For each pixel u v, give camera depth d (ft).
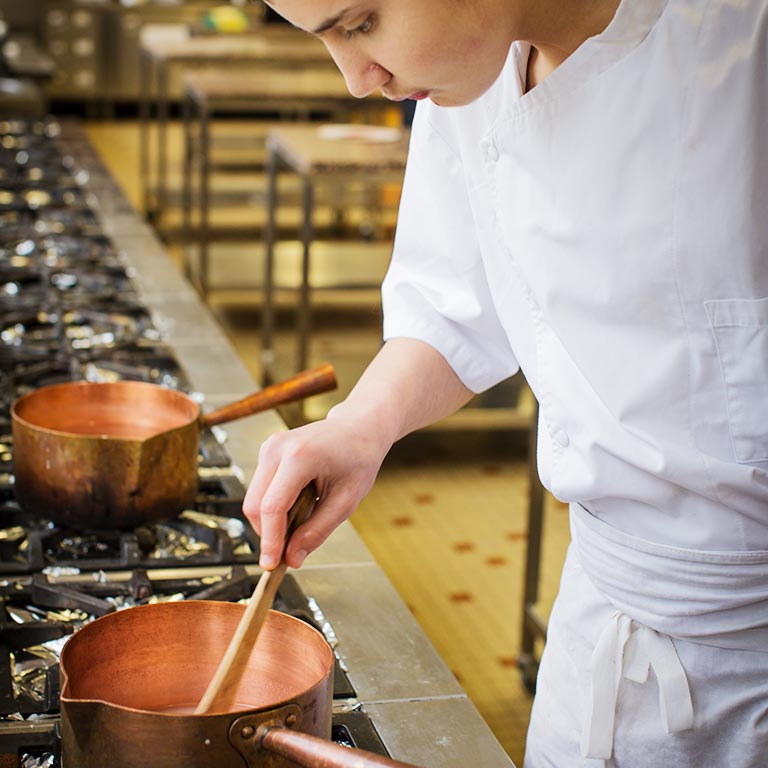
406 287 5.12
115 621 3.73
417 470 15.72
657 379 4.09
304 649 3.73
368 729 4.06
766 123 3.84
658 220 3.96
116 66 39.22
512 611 12.19
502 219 4.42
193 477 5.53
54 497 5.30
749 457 4.05
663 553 4.27
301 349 15.97
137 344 8.13
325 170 15.21
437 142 4.87
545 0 3.87
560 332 4.29
